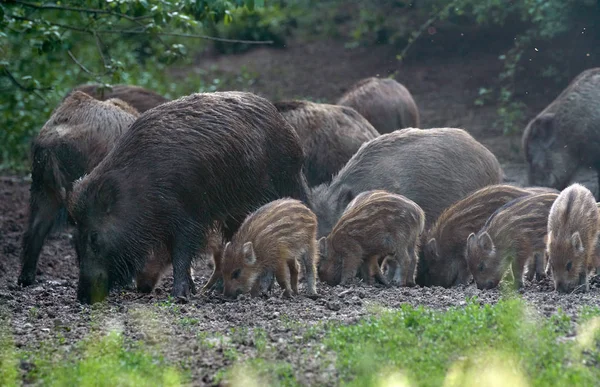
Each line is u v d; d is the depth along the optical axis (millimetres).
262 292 23672
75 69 51375
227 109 23094
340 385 13938
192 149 22281
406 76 56031
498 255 23469
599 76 35938
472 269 23906
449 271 25750
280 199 23359
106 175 22281
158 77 56938
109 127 27406
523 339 15250
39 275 29406
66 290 25766
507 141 45219
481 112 49250
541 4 43375
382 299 20875
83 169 27172
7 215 37469
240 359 15820
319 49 64688
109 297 23438
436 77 55094
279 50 65938
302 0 71062
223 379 14695
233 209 23250
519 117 46062
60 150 27094
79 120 27500
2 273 29922
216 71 61500
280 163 23984
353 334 16281
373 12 64312
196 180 22266
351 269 24875
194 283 25828
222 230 24125
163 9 30094
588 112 35500
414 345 15516
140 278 24438
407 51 59531
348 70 59062
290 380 14359
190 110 22828
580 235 21844
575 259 21719
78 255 22766
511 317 16047
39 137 27672
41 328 19281
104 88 32312
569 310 18453
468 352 14906
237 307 20797
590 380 13500
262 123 23531
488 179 28391
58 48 30859
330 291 23375
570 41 46812
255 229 22547
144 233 22266
